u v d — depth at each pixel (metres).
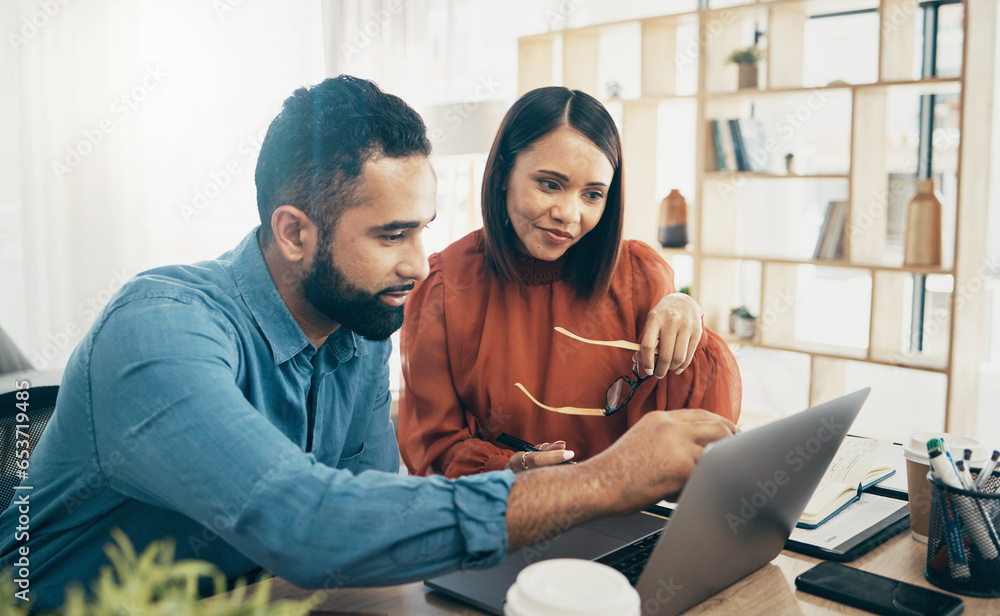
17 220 2.79
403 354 1.36
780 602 0.76
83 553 0.89
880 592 0.76
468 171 3.82
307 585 0.66
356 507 0.65
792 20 3.49
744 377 4.05
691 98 3.59
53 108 2.80
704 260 3.66
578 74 3.86
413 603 0.76
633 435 0.74
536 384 1.33
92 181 2.85
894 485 1.09
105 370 0.76
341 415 1.05
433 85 3.76
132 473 0.74
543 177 1.17
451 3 3.81
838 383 3.54
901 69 3.17
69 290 2.85
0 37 2.72
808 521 0.94
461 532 0.66
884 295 3.23
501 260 1.28
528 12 4.15
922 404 3.88
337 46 3.18
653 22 3.59
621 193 1.25
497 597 0.75
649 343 1.17
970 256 2.95
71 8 2.79
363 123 0.81
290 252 0.86
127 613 0.40
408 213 0.83
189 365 0.74
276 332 0.91
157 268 0.91
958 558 0.77
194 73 2.98
